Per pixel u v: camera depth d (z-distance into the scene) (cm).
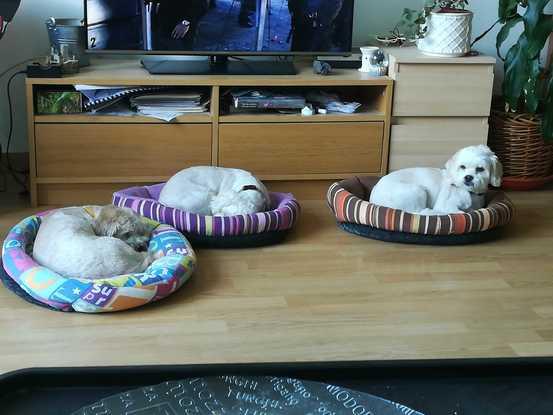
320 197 350
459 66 341
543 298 259
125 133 325
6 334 224
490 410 198
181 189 299
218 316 239
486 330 237
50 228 254
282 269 274
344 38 349
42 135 319
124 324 232
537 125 353
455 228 293
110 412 191
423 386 206
